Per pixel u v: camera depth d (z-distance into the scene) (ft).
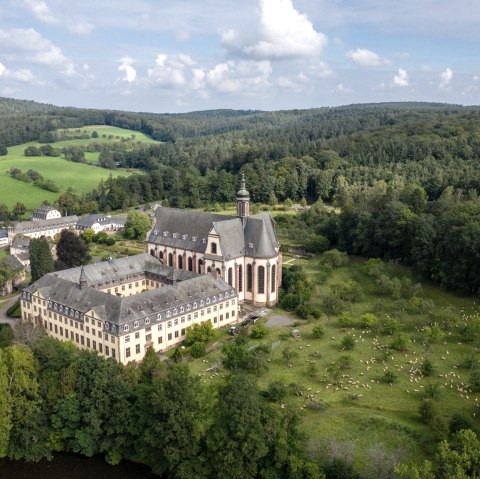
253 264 611.47
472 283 604.49
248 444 315.58
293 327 546.26
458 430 342.64
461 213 641.40
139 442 357.41
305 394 410.11
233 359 449.06
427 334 497.05
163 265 631.97
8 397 363.76
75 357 395.34
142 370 398.01
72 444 367.25
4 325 522.06
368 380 432.66
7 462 369.09
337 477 316.19
